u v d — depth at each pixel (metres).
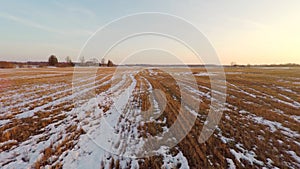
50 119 6.87
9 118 6.86
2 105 8.68
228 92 13.06
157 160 4.22
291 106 9.22
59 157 4.29
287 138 5.43
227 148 4.78
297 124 6.59
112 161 4.16
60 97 10.90
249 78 22.30
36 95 11.25
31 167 3.87
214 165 4.04
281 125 6.50
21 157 4.23
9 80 18.02
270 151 4.64
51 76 23.12
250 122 6.78
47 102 9.55
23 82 16.80
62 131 5.77
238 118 7.21
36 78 20.53
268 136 5.53
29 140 5.06
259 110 8.38
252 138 5.38
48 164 4.00
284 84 16.80
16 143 4.86
